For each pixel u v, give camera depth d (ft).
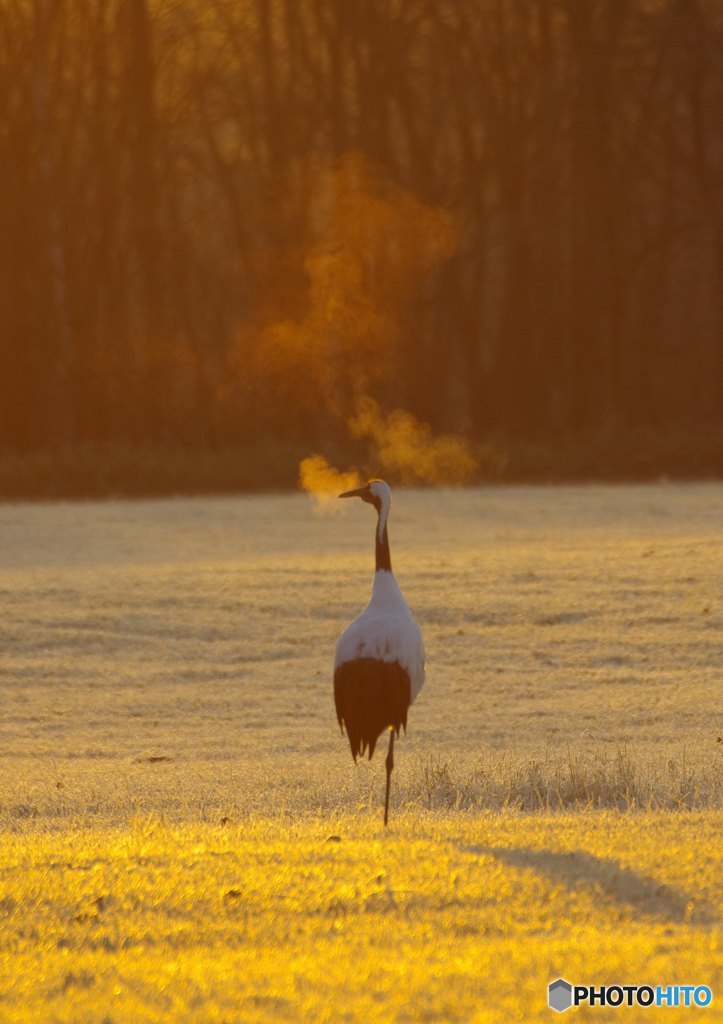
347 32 207.00
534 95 210.18
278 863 32.83
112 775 50.62
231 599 87.45
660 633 76.54
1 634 78.38
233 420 205.77
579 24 205.26
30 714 62.23
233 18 212.23
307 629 80.02
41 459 171.42
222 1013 22.39
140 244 210.18
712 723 57.62
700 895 28.84
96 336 208.23
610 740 54.95
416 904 28.86
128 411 211.82
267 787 47.93
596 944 25.45
